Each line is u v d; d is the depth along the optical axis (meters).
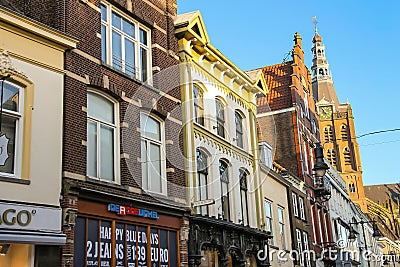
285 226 29.03
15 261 12.71
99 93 15.98
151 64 18.97
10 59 13.16
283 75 37.03
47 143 13.65
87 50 15.62
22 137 13.18
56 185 13.60
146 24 18.98
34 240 12.45
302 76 39.06
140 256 16.03
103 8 17.14
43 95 13.85
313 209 35.91
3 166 12.80
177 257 17.75
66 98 14.46
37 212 12.91
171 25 20.27
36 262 12.72
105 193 14.78
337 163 112.69
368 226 66.31
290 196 30.38
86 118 15.04
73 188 13.78
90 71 15.58
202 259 19.27
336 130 114.81
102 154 15.81
